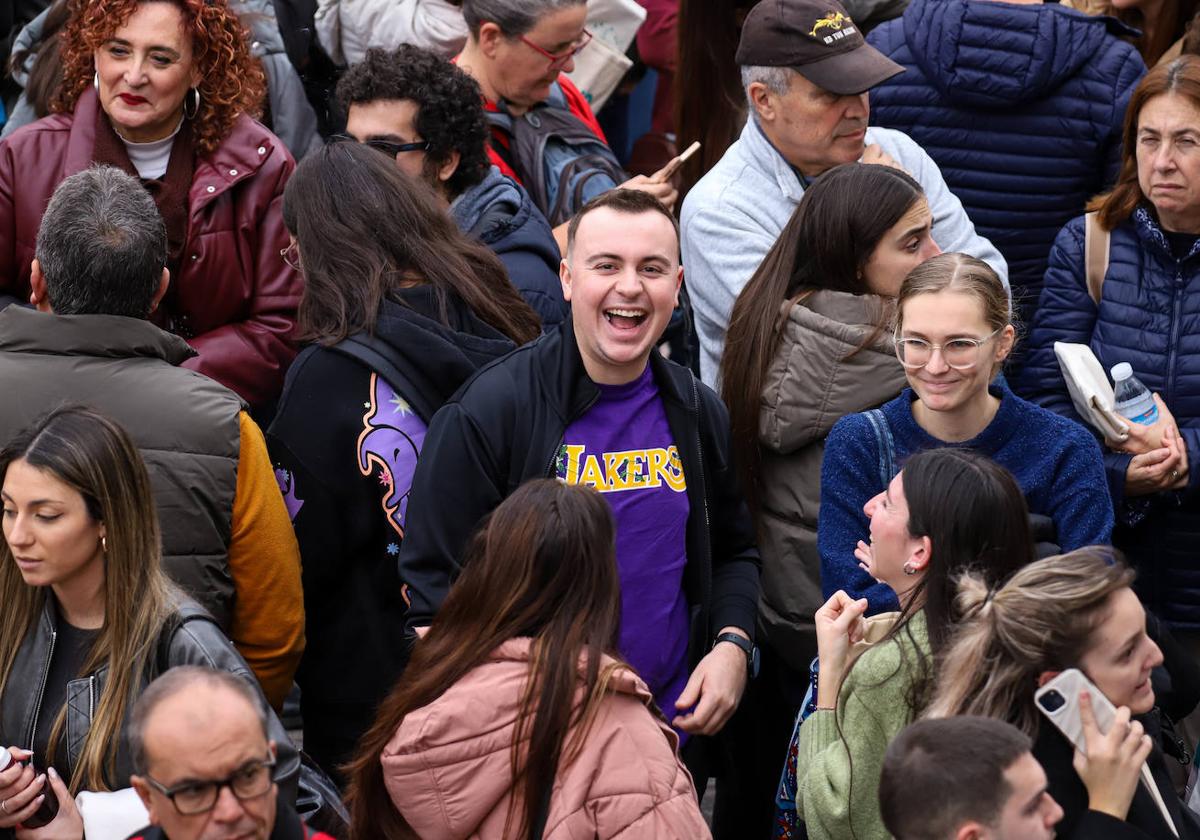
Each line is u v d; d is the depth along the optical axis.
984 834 5.71
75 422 7.38
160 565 7.64
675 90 14.51
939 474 7.39
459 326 9.20
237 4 13.29
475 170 10.90
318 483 8.87
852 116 11.24
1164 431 10.56
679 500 8.58
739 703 10.09
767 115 11.39
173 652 7.34
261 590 8.70
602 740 6.64
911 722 7.05
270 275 11.05
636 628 8.44
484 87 12.80
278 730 7.27
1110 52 12.64
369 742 7.02
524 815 6.62
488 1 12.45
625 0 15.38
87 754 7.24
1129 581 6.54
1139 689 6.60
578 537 6.85
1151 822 6.68
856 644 7.70
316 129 13.32
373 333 8.91
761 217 11.31
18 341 8.41
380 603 9.04
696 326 11.59
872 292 9.82
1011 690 6.50
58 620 7.55
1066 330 11.47
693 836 6.68
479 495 8.37
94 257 8.43
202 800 5.88
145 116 10.61
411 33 13.80
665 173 12.28
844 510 9.03
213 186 10.84
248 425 8.68
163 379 8.48
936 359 8.59
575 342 8.53
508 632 6.80
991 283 8.67
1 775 7.07
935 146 12.87
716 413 8.94
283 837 6.29
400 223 9.21
